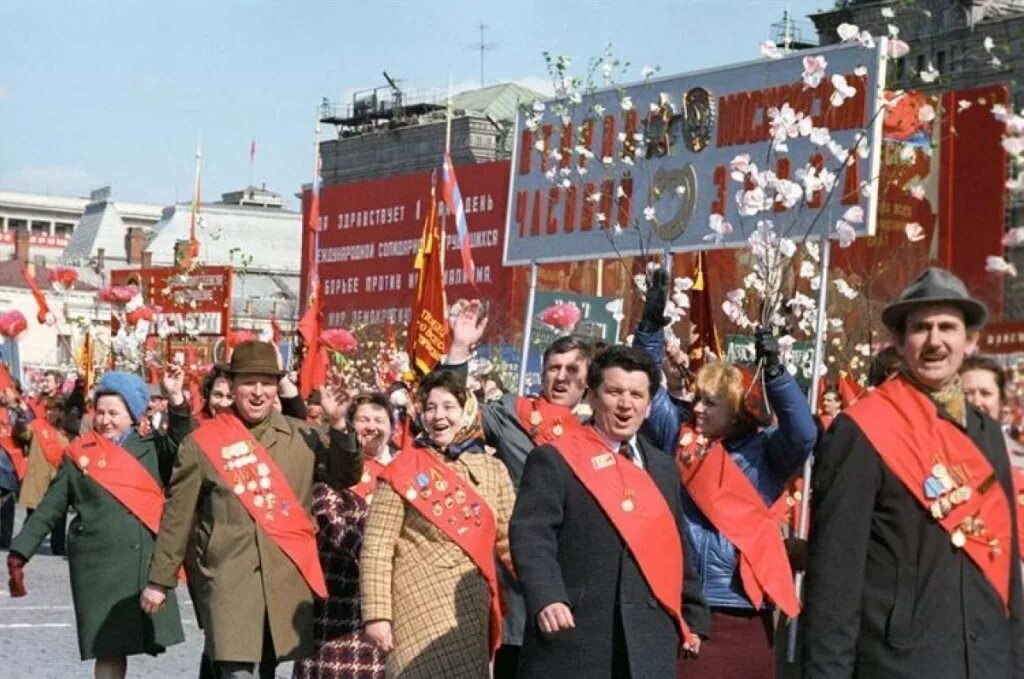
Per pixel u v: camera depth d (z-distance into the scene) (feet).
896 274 95.91
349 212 186.80
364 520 38.91
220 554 37.27
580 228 53.36
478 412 34.68
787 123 44.09
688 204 49.49
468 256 83.41
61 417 99.40
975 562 23.85
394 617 33.55
